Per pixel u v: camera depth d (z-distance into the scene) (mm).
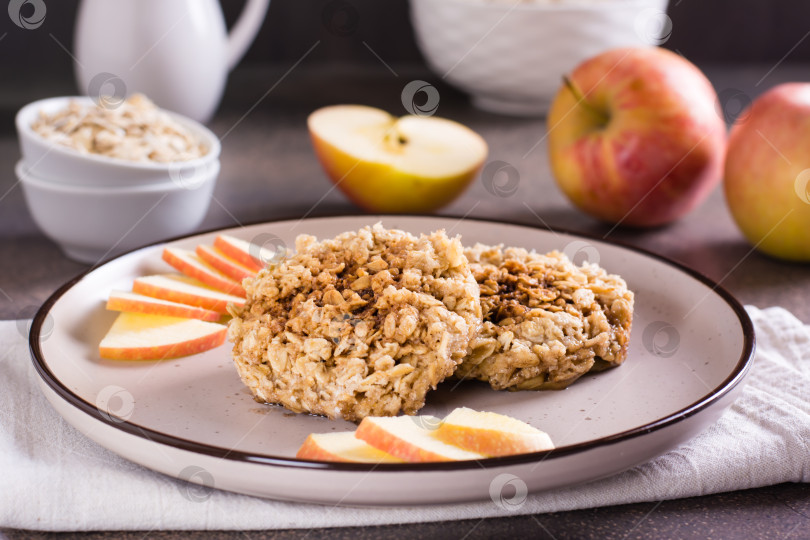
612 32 905
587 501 572
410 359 604
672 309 669
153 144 754
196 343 646
